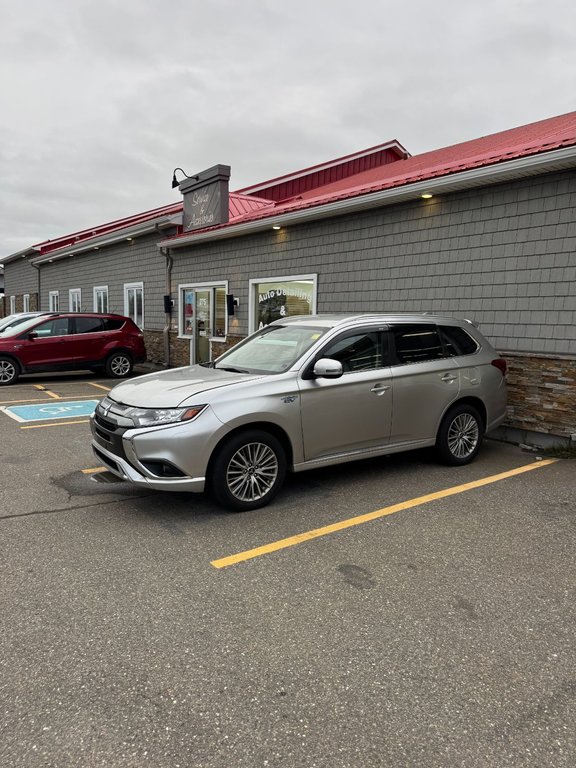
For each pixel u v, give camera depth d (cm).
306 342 532
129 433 441
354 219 952
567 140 646
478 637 298
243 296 1251
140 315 1744
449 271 809
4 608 322
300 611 321
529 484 555
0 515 465
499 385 646
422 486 546
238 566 376
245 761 215
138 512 473
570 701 250
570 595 342
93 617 313
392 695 253
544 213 693
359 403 523
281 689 256
